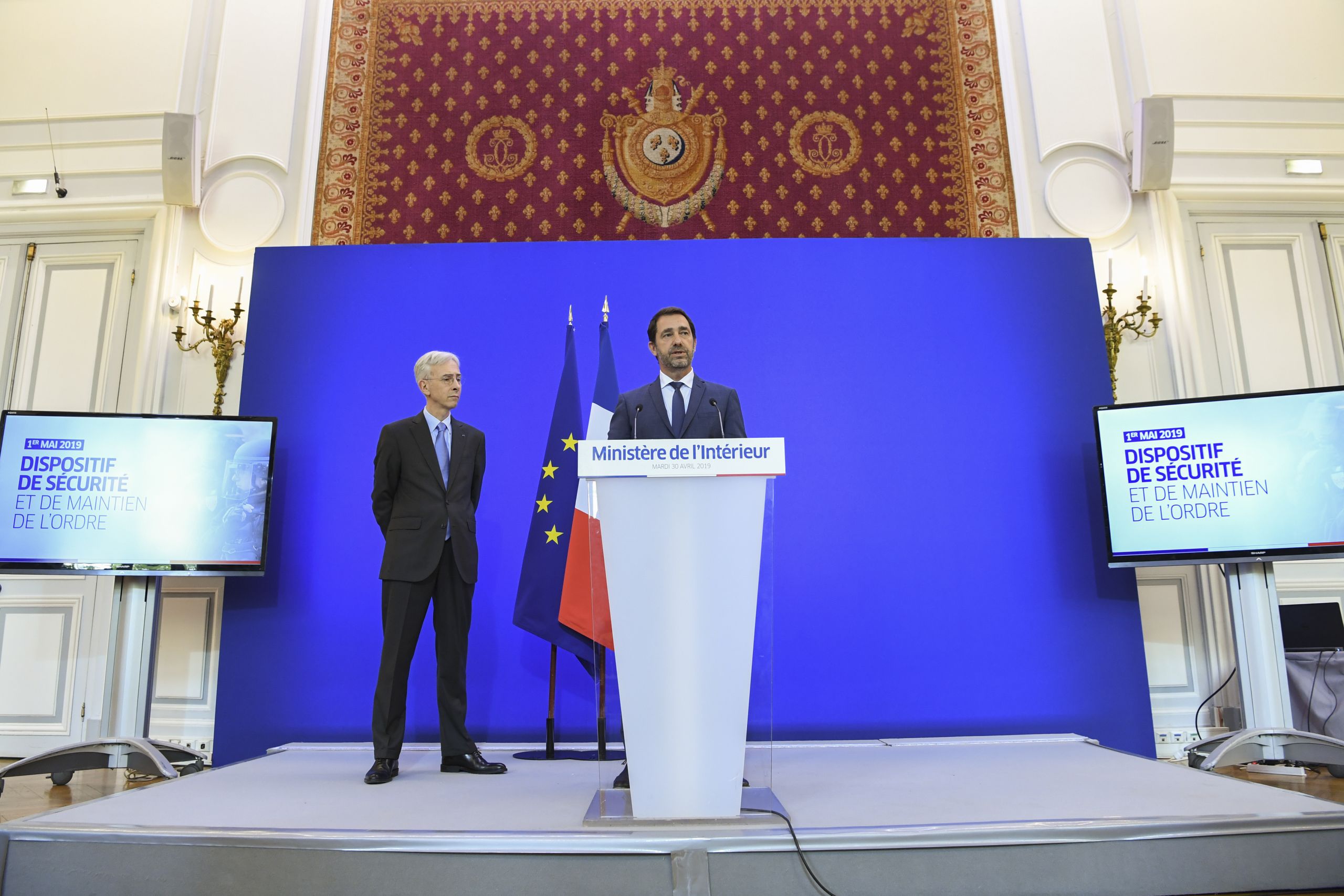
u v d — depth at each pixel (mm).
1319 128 4918
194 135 4582
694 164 4855
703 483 2104
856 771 2881
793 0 5055
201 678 4148
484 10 5039
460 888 1980
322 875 2008
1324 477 3361
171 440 3600
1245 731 3225
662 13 5035
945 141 4898
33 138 4852
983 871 1999
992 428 4066
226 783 2768
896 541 3930
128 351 4617
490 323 4160
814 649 3818
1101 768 2893
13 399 4574
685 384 2715
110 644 3496
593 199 4809
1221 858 2055
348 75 4957
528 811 2289
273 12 4988
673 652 2074
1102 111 4891
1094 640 3861
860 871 1977
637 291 4188
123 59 4934
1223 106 4910
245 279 4625
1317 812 2150
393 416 4062
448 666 2979
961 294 4199
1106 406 3785
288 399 4066
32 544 3410
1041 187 4816
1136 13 5004
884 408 4070
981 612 3871
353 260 4215
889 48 5016
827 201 4812
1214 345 4648
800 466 3998
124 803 2432
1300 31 5016
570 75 4969
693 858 1964
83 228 4766
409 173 4844
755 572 2096
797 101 4941
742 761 2059
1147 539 3543
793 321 4152
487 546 3924
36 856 2078
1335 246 4812
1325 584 4434
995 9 5016
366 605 3865
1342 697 3611
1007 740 3557
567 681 3795
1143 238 4730
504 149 4875
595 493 2137
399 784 2750
